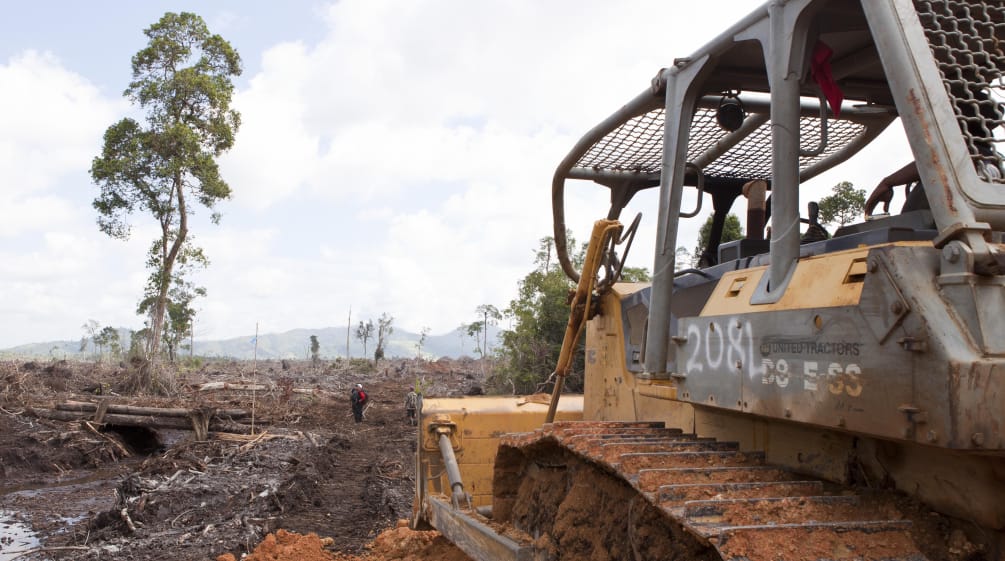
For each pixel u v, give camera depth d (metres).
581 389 19.06
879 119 4.77
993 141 2.46
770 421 3.26
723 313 3.22
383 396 36.03
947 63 2.56
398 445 20.08
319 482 14.15
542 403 6.99
